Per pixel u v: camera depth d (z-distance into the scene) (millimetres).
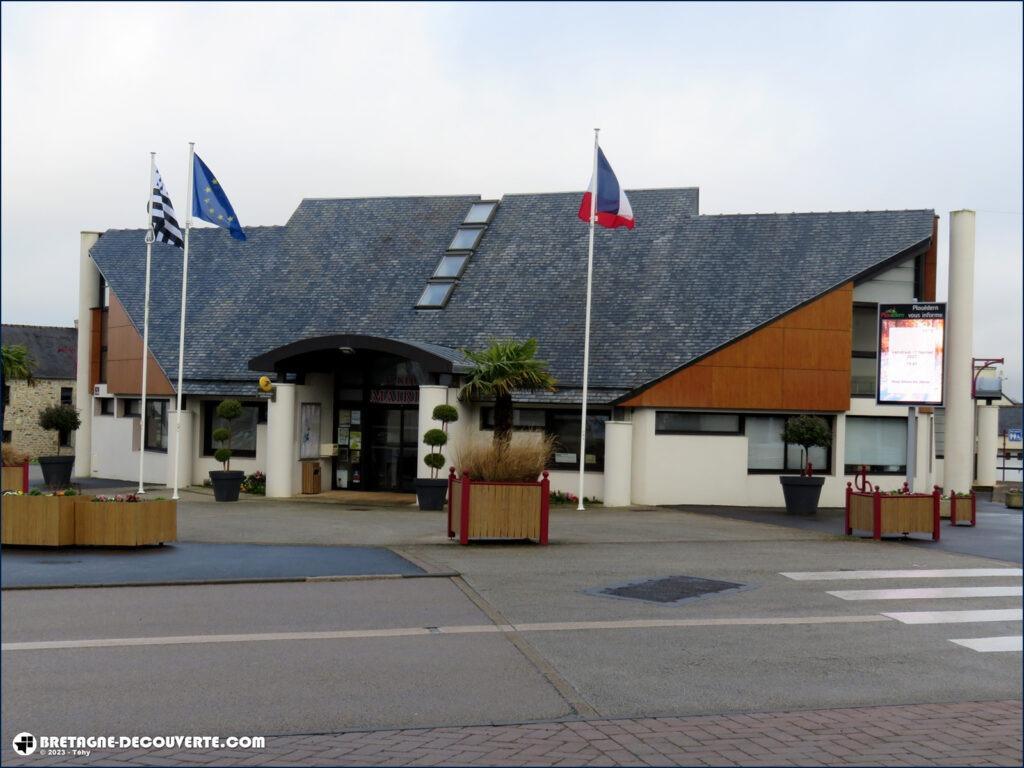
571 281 28109
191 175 23062
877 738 6945
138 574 12492
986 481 36281
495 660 8867
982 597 12273
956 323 26844
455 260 29656
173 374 27594
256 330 28625
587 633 9984
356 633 9758
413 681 8164
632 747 6680
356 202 32875
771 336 25078
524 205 31312
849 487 18797
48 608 10602
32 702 7477
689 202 29766
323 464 26594
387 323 27922
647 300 26938
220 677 8164
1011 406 45500
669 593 12148
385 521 19344
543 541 16078
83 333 32594
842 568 14383
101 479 30922
